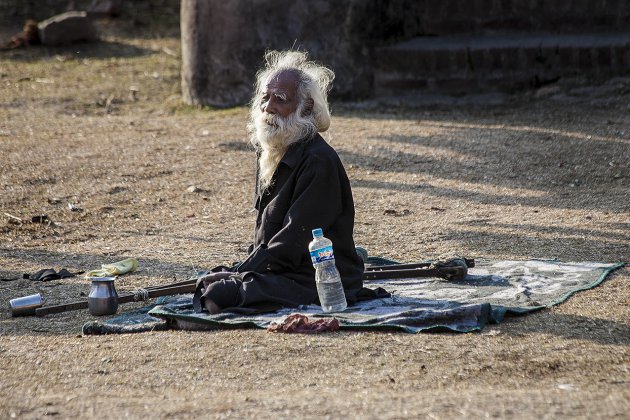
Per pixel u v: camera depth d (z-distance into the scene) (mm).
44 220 25953
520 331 15477
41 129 38406
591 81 41406
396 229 24234
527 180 29469
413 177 30203
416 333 15406
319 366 13938
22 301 17672
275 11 43031
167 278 20250
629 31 42625
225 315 16297
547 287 18156
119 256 22422
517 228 23797
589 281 18469
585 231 23172
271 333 15539
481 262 20375
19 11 65688
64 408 12219
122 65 53219
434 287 18391
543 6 43844
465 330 15453
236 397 12484
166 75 50969
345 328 15594
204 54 43750
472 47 43250
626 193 27266
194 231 24750
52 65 53125
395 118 40188
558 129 36000
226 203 27750
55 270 21281
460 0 45062
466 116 40000
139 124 39688
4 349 15422
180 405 12141
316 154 16688
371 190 28734
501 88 43000
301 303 16938
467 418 11141
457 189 28594
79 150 34250
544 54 42312
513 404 11656
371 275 18516
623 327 15602
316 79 16969
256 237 17453
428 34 45906
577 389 12523
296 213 16641
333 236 17062
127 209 27203
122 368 14102
